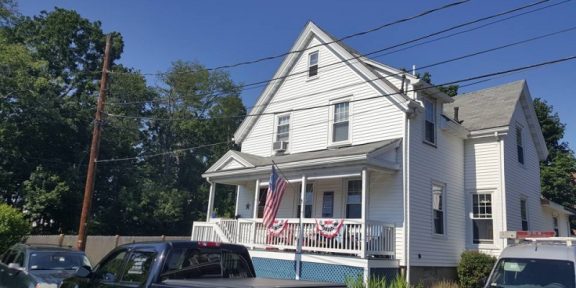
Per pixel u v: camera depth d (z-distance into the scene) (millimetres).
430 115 18641
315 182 19250
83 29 42438
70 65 42188
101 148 37656
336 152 16641
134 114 42500
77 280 7938
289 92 21422
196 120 45344
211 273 6965
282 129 21344
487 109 21422
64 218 34188
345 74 19297
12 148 32906
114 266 7227
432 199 17656
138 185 38875
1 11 36844
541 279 7887
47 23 41406
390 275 15141
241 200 22422
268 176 18344
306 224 15828
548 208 23766
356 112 18547
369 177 17422
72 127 35219
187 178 45250
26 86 32719
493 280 8438
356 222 14625
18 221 21062
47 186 32219
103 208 36469
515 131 21484
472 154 20062
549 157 35781
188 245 6871
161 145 45875
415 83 17234
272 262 16250
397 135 17047
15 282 11805
